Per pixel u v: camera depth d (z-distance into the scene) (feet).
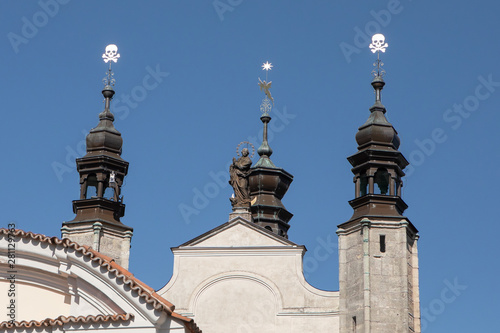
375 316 251.39
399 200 262.47
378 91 274.77
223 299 254.06
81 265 196.65
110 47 289.94
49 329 194.90
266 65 316.40
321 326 251.60
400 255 257.14
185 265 256.93
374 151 264.72
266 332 251.39
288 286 254.27
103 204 271.90
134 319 194.49
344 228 261.85
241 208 268.62
